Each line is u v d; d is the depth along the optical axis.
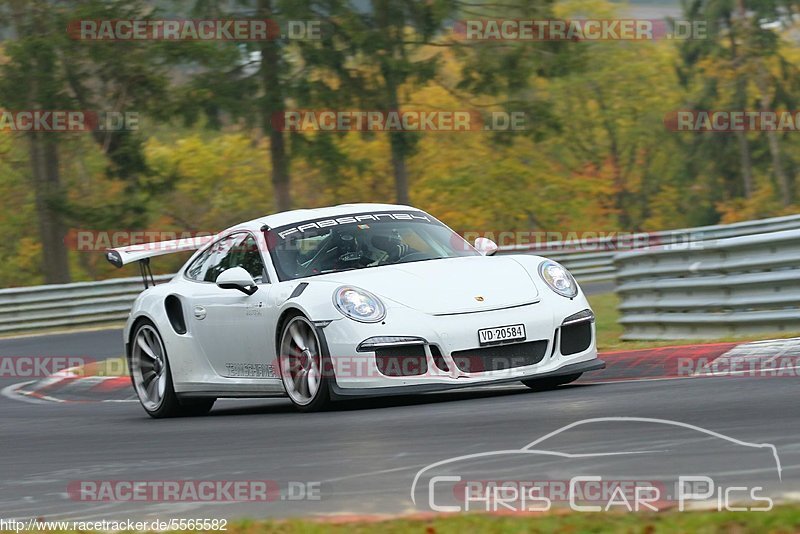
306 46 103.75
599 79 178.88
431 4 105.75
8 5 101.62
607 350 32.78
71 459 20.48
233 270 26.16
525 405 21.88
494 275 25.14
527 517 12.27
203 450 20.00
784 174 166.62
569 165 179.75
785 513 11.31
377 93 108.50
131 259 30.25
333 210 28.52
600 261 88.06
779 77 169.50
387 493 14.38
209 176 156.62
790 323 30.08
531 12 108.88
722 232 76.00
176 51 99.81
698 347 28.53
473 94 113.31
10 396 38.94
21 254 153.38
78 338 63.56
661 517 11.75
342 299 24.02
